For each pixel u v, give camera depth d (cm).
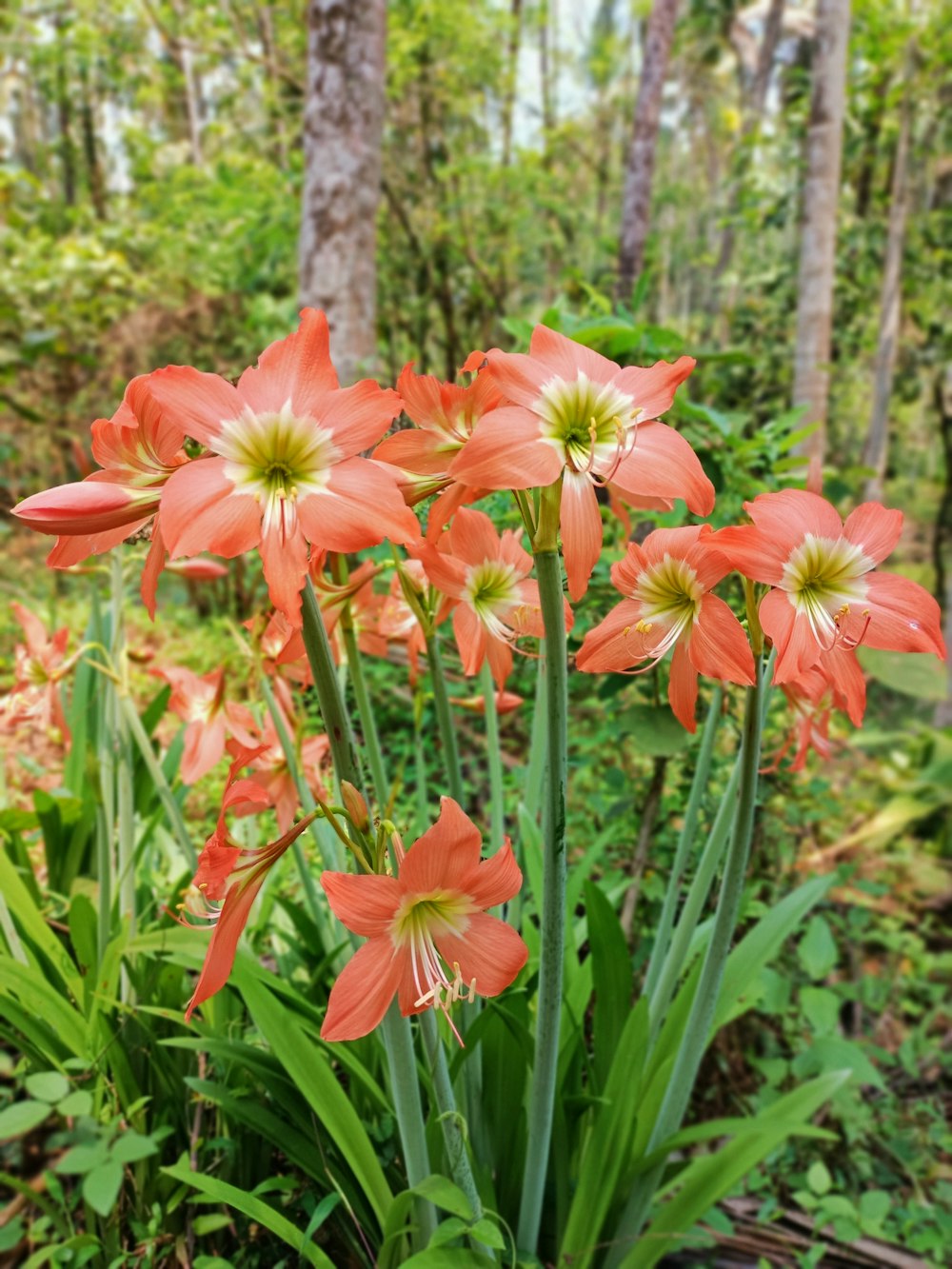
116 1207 65
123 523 39
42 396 262
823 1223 77
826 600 41
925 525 475
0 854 65
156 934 66
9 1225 68
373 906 38
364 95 182
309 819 40
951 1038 114
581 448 39
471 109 305
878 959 131
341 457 37
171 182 412
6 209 283
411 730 132
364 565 59
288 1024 54
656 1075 58
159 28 335
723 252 551
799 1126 53
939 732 199
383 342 287
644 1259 57
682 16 688
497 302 284
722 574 42
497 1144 61
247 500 36
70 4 385
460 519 53
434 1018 46
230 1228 66
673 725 86
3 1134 52
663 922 64
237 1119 59
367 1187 53
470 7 289
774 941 66
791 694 58
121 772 77
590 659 46
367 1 179
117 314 273
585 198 505
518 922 69
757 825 97
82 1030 64
